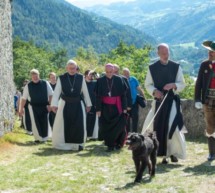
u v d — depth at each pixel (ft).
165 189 21.61
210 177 23.76
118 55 216.33
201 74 28.48
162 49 28.86
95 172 26.14
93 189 22.18
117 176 24.91
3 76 39.14
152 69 29.07
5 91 39.93
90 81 42.34
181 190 21.13
